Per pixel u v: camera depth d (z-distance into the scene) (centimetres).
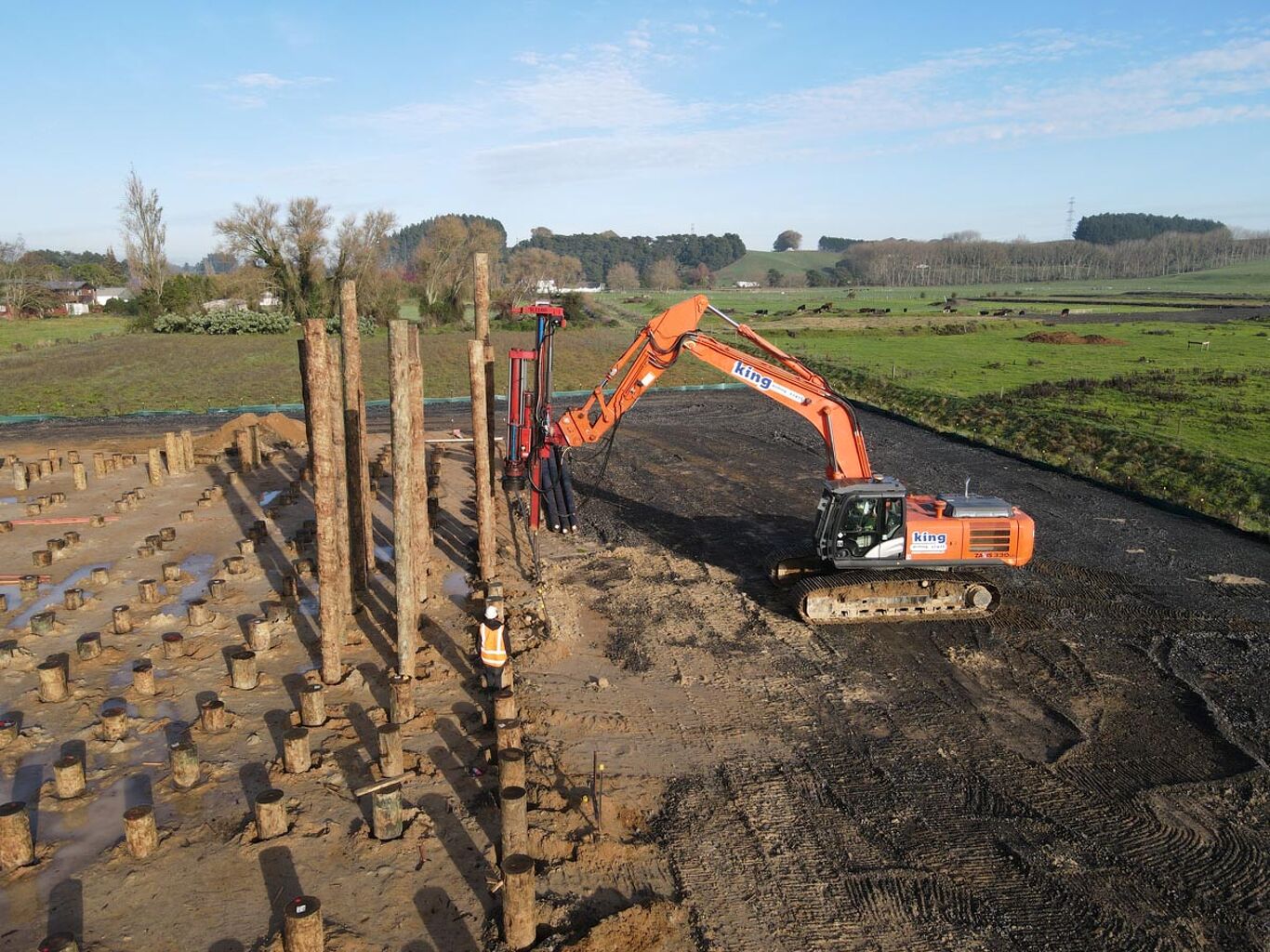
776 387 1645
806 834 941
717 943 778
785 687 1289
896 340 6288
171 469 2536
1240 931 809
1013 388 4019
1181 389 3781
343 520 1438
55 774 977
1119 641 1459
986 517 1579
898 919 815
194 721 1141
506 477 2411
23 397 4116
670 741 1128
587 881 853
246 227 7294
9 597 1598
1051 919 820
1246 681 1315
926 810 991
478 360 1516
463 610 1544
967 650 1421
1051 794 1026
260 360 5488
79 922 782
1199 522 2164
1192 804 1010
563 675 1305
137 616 1499
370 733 1120
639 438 3266
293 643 1395
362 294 7588
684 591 1675
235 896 819
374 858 877
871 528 1550
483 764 1048
